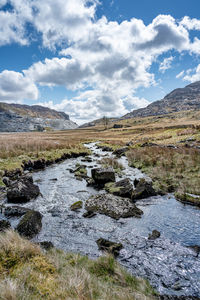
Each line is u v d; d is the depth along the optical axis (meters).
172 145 29.39
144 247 6.27
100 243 6.36
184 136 41.22
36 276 3.20
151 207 9.79
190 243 6.50
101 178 13.83
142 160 21.81
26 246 4.14
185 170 15.80
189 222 8.06
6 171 14.78
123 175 16.73
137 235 7.09
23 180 11.58
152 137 53.66
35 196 11.09
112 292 3.41
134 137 66.56
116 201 9.73
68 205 10.09
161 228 7.61
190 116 179.75
